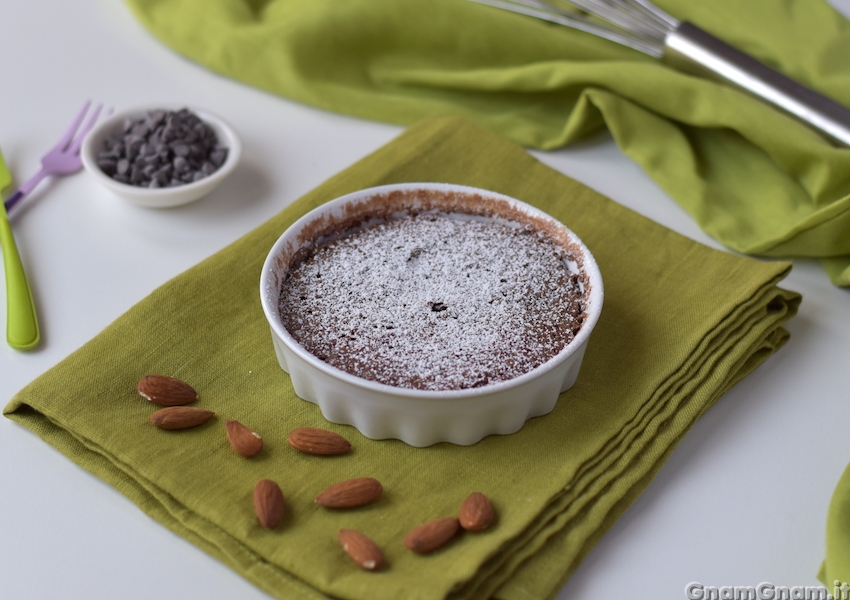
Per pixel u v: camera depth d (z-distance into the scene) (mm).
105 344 595
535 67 750
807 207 692
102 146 702
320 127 759
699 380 595
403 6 765
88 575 535
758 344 617
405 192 631
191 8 790
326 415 576
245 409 582
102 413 571
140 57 799
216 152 703
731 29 766
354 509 545
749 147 726
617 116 729
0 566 536
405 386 555
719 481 576
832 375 624
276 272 590
